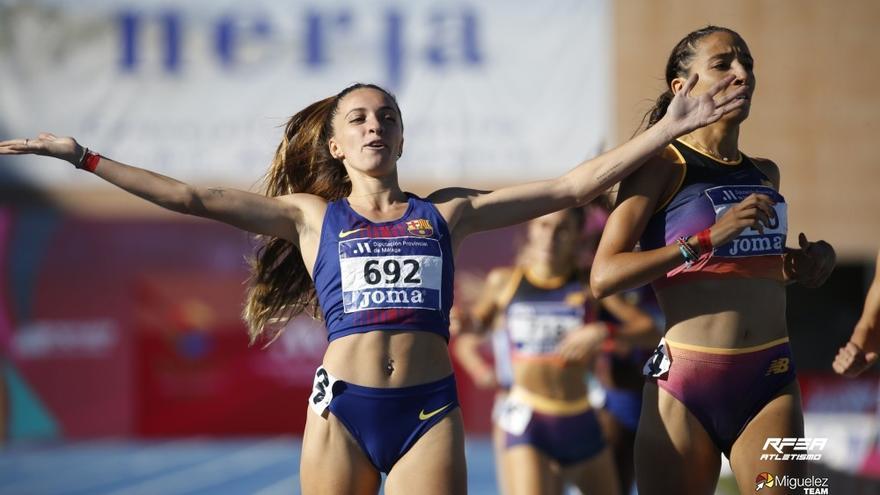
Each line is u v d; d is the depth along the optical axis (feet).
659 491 49.11
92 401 184.44
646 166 49.96
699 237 46.34
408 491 47.39
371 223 49.55
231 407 187.52
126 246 186.09
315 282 50.19
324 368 49.11
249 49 164.35
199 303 187.52
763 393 48.65
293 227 51.01
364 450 48.75
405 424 48.26
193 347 187.32
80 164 48.91
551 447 80.33
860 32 163.94
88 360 184.75
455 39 162.09
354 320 48.55
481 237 182.50
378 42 162.81
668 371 49.11
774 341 48.88
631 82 160.97
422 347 48.60
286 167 56.39
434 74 162.09
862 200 164.76
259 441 182.91
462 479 47.93
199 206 49.44
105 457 166.91
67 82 164.76
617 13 161.38
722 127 49.60
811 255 49.26
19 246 183.42
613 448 86.84
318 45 163.53
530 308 82.48
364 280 48.62
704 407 48.62
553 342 81.35
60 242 184.75
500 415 82.23
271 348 188.55
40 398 183.42
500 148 161.79
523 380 81.15
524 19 161.79
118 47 164.86
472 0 161.79
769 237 48.91
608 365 86.69
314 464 48.67
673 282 49.47
